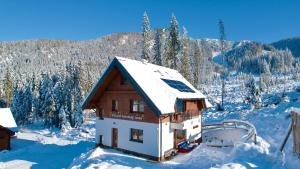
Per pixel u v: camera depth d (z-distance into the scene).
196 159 22.31
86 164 22.47
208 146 26.52
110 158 23.56
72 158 27.59
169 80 29.09
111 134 27.58
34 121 81.62
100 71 160.38
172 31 57.62
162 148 23.88
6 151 34.94
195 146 27.58
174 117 25.97
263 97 73.31
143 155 24.61
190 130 29.08
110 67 25.83
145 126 24.66
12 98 88.56
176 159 24.08
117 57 25.61
